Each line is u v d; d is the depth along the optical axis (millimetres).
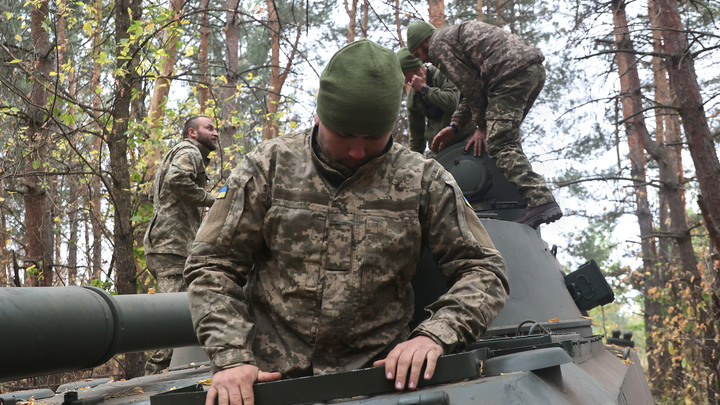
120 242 7160
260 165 2299
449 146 4945
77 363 2598
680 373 12062
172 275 5664
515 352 2291
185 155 5664
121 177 7160
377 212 2266
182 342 3182
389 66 2156
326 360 2240
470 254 2336
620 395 2738
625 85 18328
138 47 7078
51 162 9375
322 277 2223
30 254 9031
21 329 2309
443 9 13438
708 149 8906
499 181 4660
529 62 4598
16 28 9891
